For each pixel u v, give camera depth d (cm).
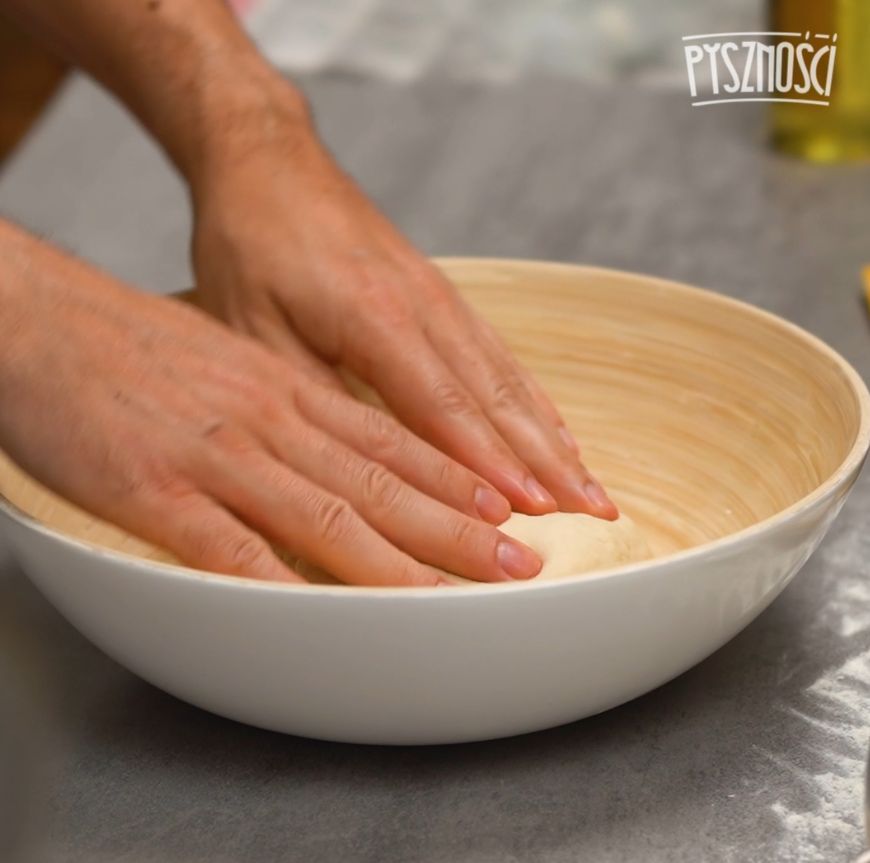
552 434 86
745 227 145
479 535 71
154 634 62
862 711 71
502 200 155
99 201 157
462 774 66
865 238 141
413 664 59
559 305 99
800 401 85
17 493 83
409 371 86
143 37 101
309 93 191
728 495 90
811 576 84
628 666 62
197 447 69
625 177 161
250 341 76
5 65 345
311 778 66
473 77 198
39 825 46
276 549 78
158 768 67
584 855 60
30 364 69
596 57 203
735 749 68
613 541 79
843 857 60
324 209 92
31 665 73
